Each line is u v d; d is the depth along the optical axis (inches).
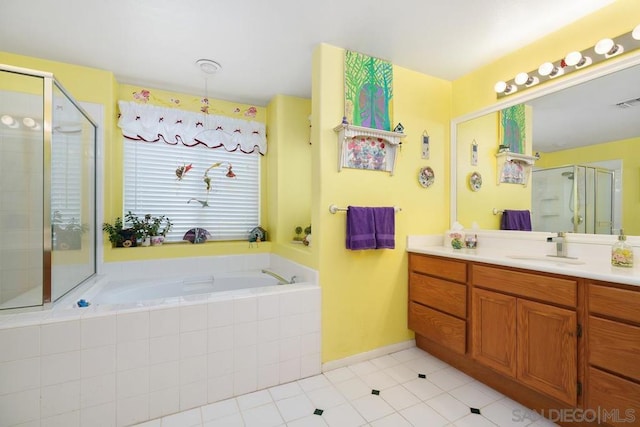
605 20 63.7
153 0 62.1
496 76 86.6
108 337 56.2
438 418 60.2
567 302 54.8
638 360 45.6
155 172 108.9
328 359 78.9
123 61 88.0
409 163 92.0
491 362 68.1
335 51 79.7
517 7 64.3
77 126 79.4
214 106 116.3
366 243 79.4
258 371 69.6
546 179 76.6
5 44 78.4
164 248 103.3
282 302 72.5
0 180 64.2
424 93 94.9
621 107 63.5
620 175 64.1
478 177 92.6
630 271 52.2
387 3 63.2
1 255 62.2
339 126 77.4
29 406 51.1
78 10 65.0
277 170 114.0
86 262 86.6
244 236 124.1
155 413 59.6
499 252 80.8
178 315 61.7
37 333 51.6
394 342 90.0
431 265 84.4
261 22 69.8
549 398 59.7
